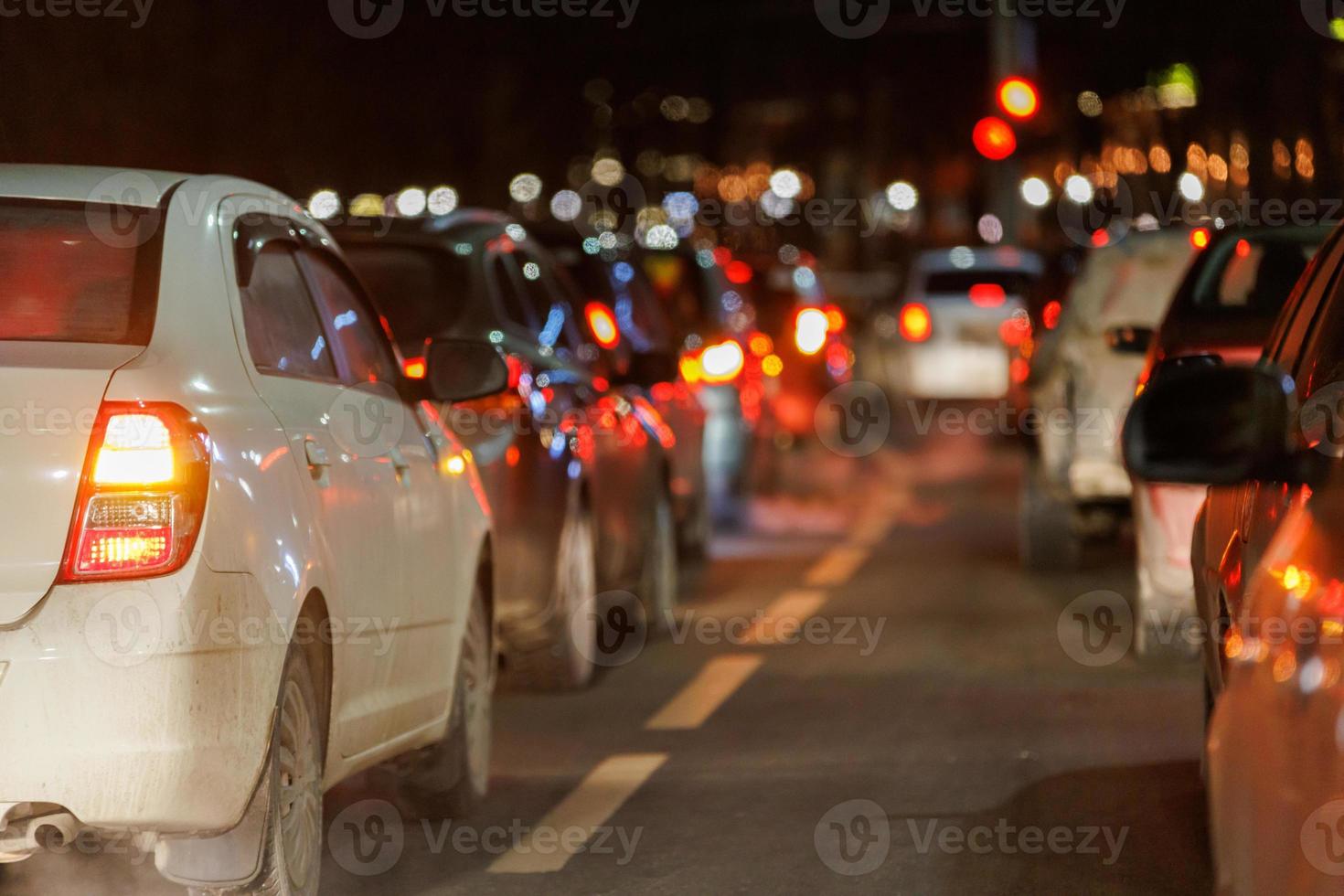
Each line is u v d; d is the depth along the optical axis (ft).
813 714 81.82
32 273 47.16
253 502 44.96
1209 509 52.49
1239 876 29.99
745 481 156.04
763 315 196.54
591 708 84.79
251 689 43.78
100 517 42.24
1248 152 152.35
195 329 46.60
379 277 86.74
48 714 41.32
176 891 51.01
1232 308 87.25
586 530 89.40
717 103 351.46
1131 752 72.59
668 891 55.42
